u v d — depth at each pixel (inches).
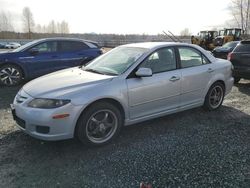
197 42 1123.3
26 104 150.7
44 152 151.8
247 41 320.8
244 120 207.8
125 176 129.3
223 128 190.5
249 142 168.2
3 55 322.0
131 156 148.6
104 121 160.4
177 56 196.1
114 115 162.6
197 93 208.2
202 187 121.0
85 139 153.6
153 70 181.0
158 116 187.5
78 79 163.9
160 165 139.1
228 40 1039.0
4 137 170.4
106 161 143.1
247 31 1493.6
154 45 191.8
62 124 145.0
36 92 152.7
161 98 183.6
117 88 161.0
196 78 203.5
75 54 360.2
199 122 201.5
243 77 323.0
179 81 191.8
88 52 369.7
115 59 189.6
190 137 174.2
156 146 160.9
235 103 255.4
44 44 344.8
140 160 144.3
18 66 327.6
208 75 213.2
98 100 155.3
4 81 324.8
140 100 172.6
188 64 202.5
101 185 122.3
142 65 175.8
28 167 136.4
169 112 192.7
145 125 193.3
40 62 337.7
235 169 136.1
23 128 154.2
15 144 161.0
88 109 152.1
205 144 164.2
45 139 145.9
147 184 122.4
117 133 166.4
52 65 346.0
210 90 219.5
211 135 177.9
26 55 330.3
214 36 1133.1
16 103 158.9
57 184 122.9
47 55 342.6
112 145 161.9
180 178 127.6
